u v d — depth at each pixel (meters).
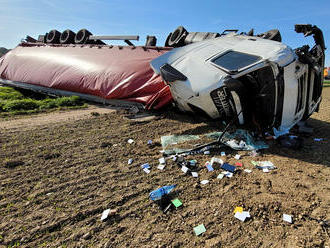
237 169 3.43
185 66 5.29
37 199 2.60
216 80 4.61
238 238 2.13
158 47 9.48
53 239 2.07
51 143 4.24
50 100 8.55
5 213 2.37
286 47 4.67
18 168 3.28
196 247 2.02
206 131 5.05
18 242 2.03
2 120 5.70
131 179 3.09
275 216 2.43
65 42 13.77
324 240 2.13
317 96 6.26
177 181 3.07
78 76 9.11
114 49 10.30
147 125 5.53
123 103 7.67
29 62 12.01
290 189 2.93
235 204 2.61
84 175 3.15
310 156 3.99
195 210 2.50
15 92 11.53
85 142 4.36
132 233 2.16
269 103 4.55
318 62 5.88
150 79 7.52
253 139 4.57
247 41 5.39
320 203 2.66
